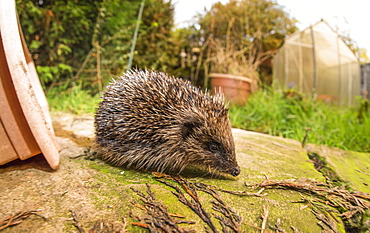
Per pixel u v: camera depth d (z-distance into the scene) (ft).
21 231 0.57
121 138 0.98
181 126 0.95
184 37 4.24
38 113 0.83
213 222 0.63
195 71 4.06
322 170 1.14
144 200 0.72
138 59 3.58
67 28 2.73
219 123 0.97
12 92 0.81
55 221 0.61
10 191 0.75
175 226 0.59
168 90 0.99
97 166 1.00
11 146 0.85
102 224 0.60
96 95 2.79
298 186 0.87
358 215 0.72
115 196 0.74
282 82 3.71
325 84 3.47
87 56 2.91
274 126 2.10
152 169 1.02
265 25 4.14
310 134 1.86
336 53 3.49
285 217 0.68
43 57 2.75
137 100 0.99
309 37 3.52
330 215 0.72
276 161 1.19
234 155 0.96
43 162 0.97
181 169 1.00
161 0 3.86
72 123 1.87
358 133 2.04
